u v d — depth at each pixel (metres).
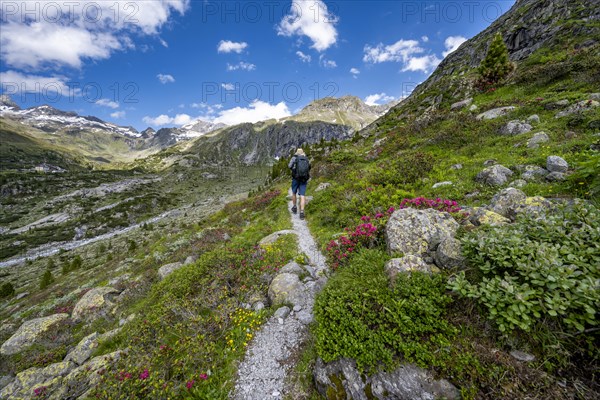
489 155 11.59
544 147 9.84
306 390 3.86
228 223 18.59
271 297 6.21
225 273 7.33
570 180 6.54
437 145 16.08
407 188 10.83
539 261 3.28
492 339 3.15
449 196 8.84
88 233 106.50
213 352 4.70
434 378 3.01
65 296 19.45
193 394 3.96
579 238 3.59
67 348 8.96
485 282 3.60
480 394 2.77
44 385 5.86
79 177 191.00
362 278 4.67
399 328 3.51
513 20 74.38
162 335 5.60
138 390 4.11
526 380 2.72
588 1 45.22
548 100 14.59
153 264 17.16
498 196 6.52
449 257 4.29
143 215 129.25
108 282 18.42
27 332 10.95
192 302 6.35
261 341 4.91
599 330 2.70
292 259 7.89
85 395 4.95
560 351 2.78
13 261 82.00
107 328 9.47
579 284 2.93
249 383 4.08
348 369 3.54
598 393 2.50
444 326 3.33
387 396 3.12
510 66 24.78
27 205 142.50
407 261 4.54
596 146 8.16
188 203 153.00
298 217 12.51
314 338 4.42
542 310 2.89
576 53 21.83
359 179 13.95
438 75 94.31
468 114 18.42
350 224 9.34
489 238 3.94
